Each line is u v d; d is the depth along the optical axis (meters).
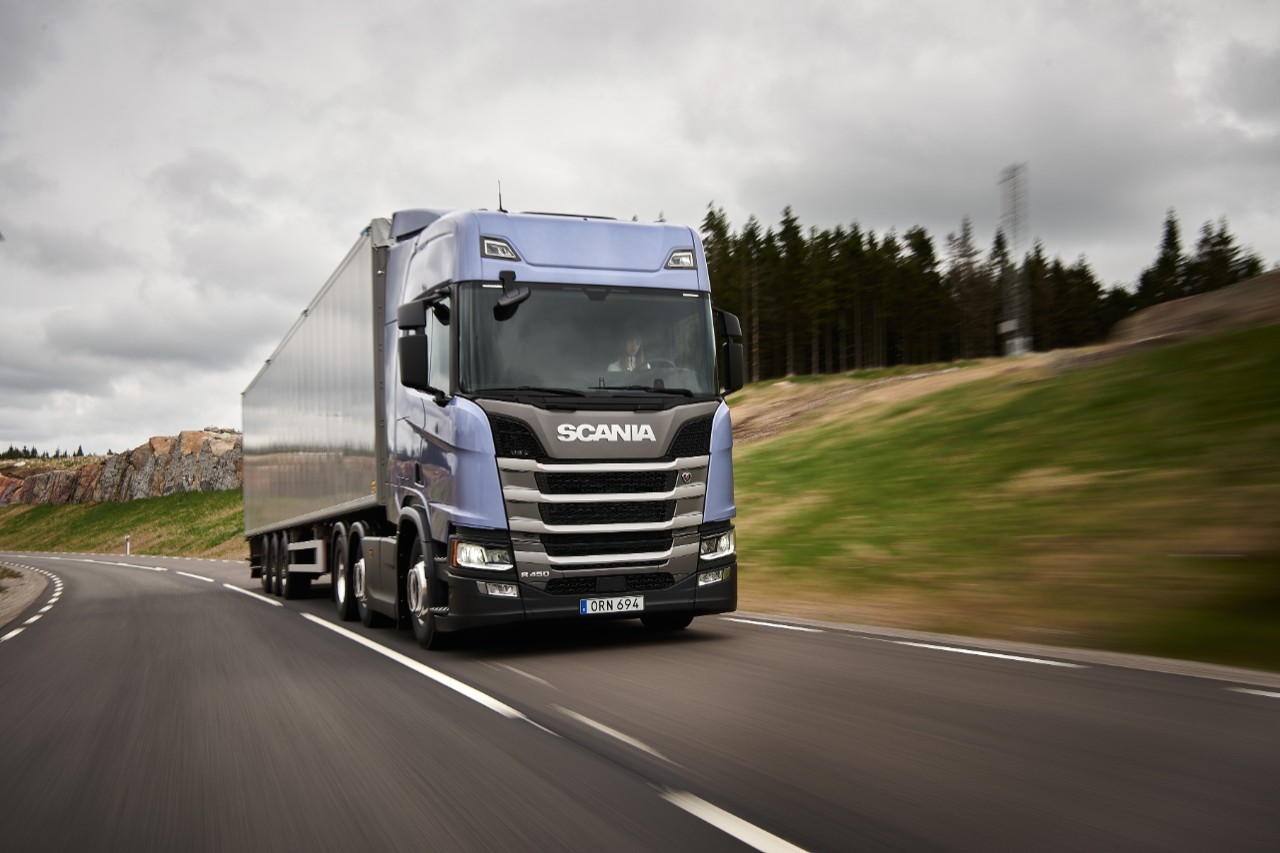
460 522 9.02
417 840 4.09
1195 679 7.13
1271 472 13.34
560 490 9.05
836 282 88.25
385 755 5.55
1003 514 15.82
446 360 9.42
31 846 4.28
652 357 9.61
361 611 13.05
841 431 28.20
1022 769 4.80
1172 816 4.06
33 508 133.88
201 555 70.56
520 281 9.44
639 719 6.24
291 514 18.11
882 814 4.18
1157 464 15.34
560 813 4.36
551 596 9.05
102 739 6.41
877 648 8.97
